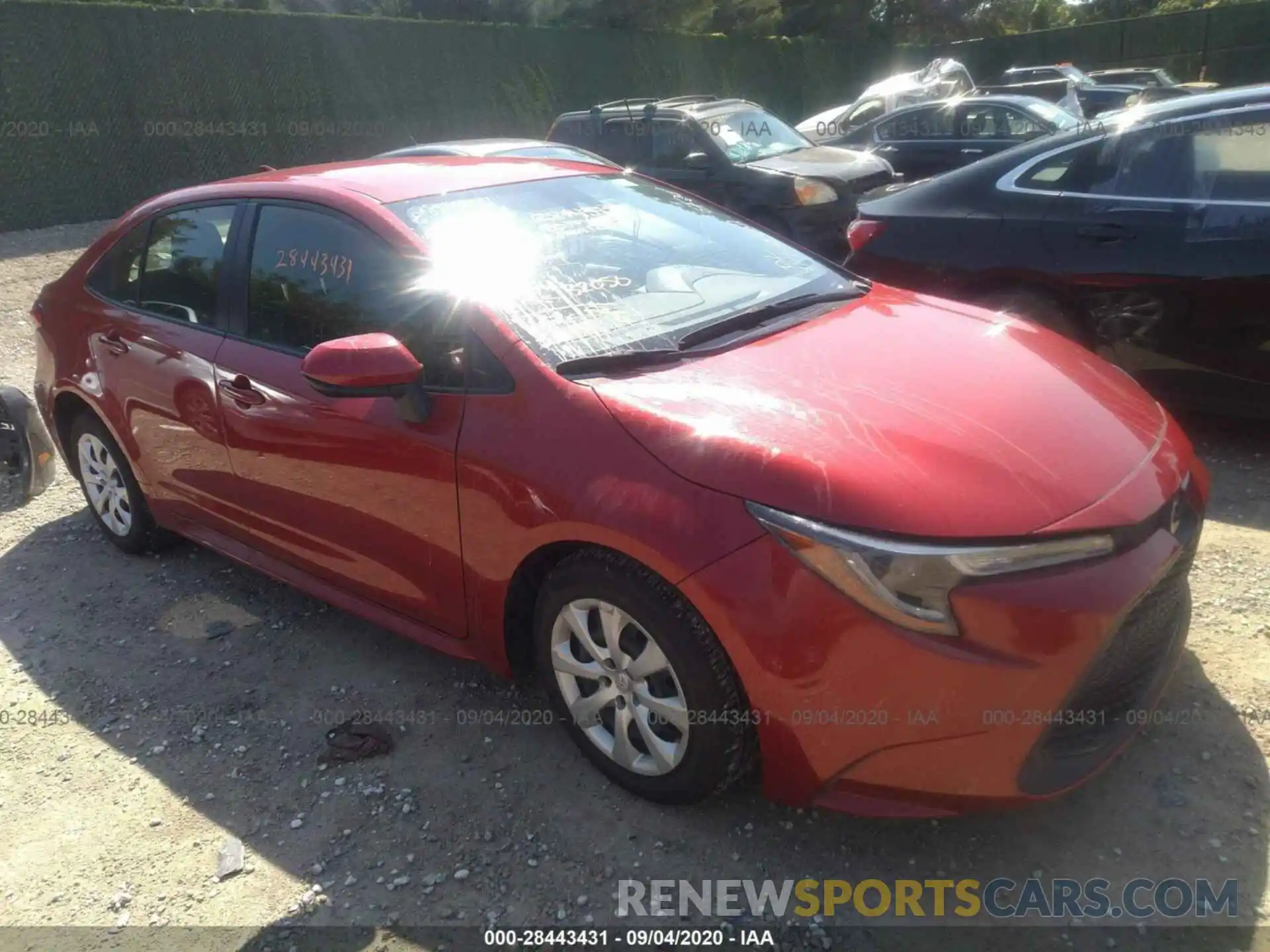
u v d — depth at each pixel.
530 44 19.78
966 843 2.54
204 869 2.61
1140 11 40.03
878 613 2.16
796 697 2.25
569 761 2.92
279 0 23.78
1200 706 2.93
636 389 2.62
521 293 2.95
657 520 2.36
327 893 2.50
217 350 3.49
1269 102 4.44
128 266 4.04
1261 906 2.29
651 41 21.88
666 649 2.43
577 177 3.72
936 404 2.58
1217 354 4.50
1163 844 2.48
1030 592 2.16
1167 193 4.61
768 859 2.52
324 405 3.09
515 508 2.63
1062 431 2.54
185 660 3.58
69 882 2.59
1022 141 10.72
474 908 2.43
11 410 4.48
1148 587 2.29
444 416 2.81
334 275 3.20
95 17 14.13
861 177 9.54
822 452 2.33
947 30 40.19
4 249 12.43
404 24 17.86
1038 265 4.91
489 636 2.88
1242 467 4.56
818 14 34.25
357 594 3.31
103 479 4.39
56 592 4.13
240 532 3.68
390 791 2.84
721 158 9.70
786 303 3.26
